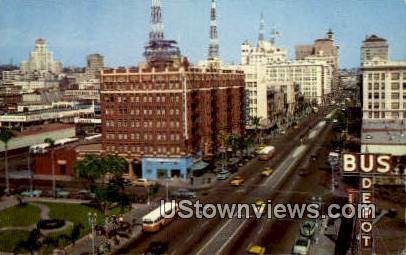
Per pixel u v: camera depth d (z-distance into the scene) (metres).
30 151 179.50
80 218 105.12
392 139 132.25
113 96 149.25
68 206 115.62
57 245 82.69
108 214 107.88
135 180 141.00
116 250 84.75
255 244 86.12
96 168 120.56
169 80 144.25
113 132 150.25
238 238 89.50
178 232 94.06
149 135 147.38
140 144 148.25
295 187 129.25
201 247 85.06
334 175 140.00
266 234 91.44
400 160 122.81
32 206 116.06
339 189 125.62
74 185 140.25
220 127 181.00
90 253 84.00
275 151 193.00
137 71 146.62
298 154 183.38
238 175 149.00
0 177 152.12
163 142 146.25
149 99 146.38
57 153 154.38
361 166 77.19
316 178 139.62
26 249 79.00
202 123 162.75
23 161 178.12
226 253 81.94
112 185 110.50
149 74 145.50
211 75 169.88
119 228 97.44
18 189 134.75
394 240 81.94
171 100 144.75
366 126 166.62
